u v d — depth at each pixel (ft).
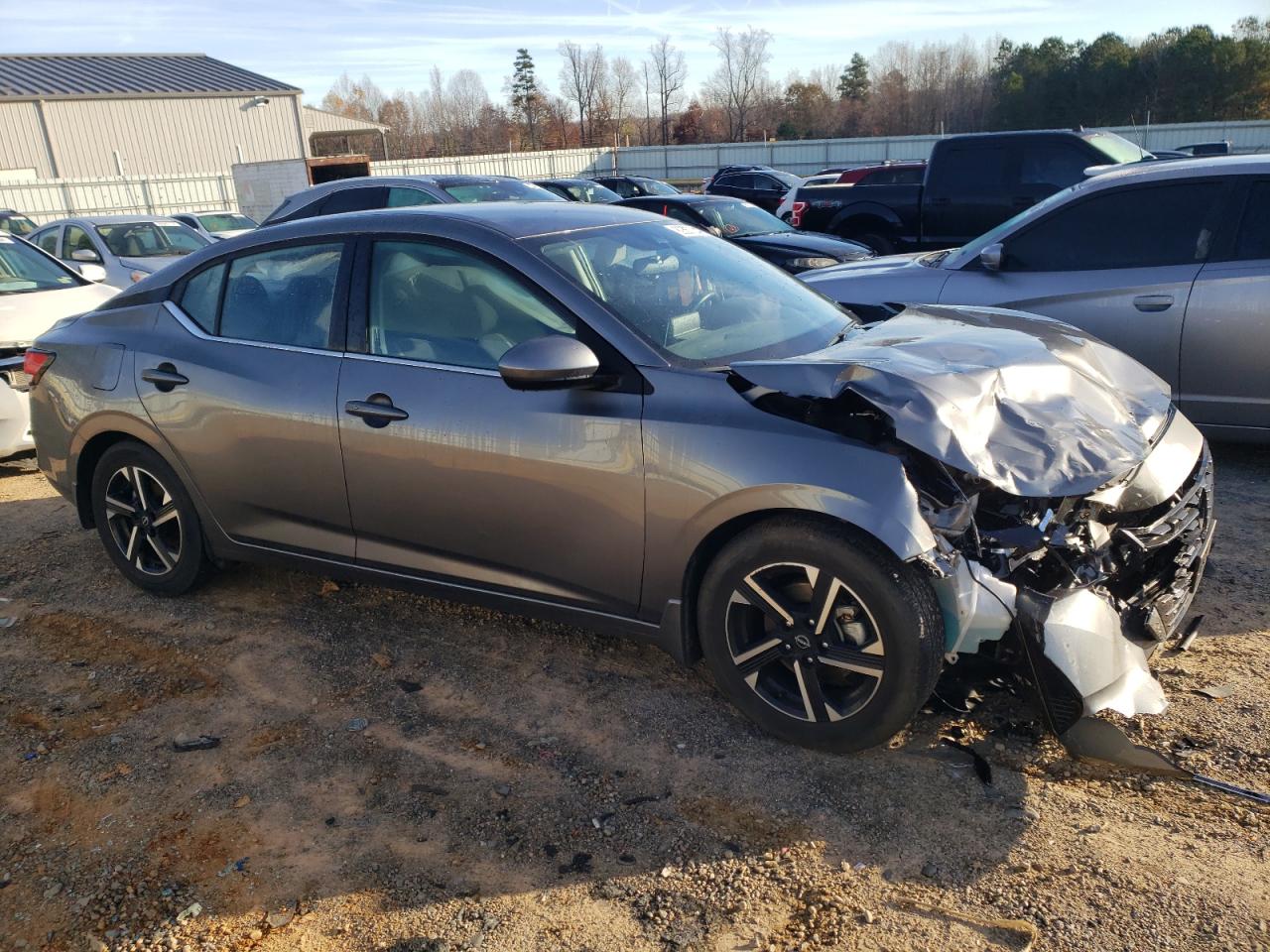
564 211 12.85
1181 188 17.74
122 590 14.79
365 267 11.93
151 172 123.95
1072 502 9.91
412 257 11.67
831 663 9.47
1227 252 17.20
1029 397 9.96
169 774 10.19
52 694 11.89
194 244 43.09
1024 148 37.81
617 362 10.28
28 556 16.30
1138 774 9.34
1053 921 7.65
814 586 9.36
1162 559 11.09
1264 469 18.11
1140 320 17.84
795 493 9.19
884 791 9.32
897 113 239.91
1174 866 8.14
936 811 9.01
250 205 90.12
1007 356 10.48
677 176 148.25
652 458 9.89
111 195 87.66
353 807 9.54
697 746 10.25
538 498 10.62
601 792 9.58
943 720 10.39
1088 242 18.57
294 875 8.64
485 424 10.75
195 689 11.88
